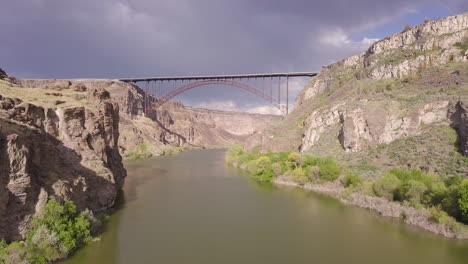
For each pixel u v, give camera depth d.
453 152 45.97
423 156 48.28
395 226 36.44
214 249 30.45
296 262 28.03
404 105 60.06
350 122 62.59
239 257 28.88
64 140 36.25
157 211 42.12
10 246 23.00
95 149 40.56
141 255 28.72
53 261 25.42
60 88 48.00
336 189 51.81
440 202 36.91
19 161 25.23
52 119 36.06
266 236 33.84
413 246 31.02
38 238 24.41
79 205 32.31
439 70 64.38
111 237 32.44
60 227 26.67
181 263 27.48
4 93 34.75
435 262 27.88
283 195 51.75
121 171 53.59
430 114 55.00
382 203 42.34
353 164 56.47
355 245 31.50
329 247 31.08
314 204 46.12
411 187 39.03
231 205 45.72
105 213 38.31
